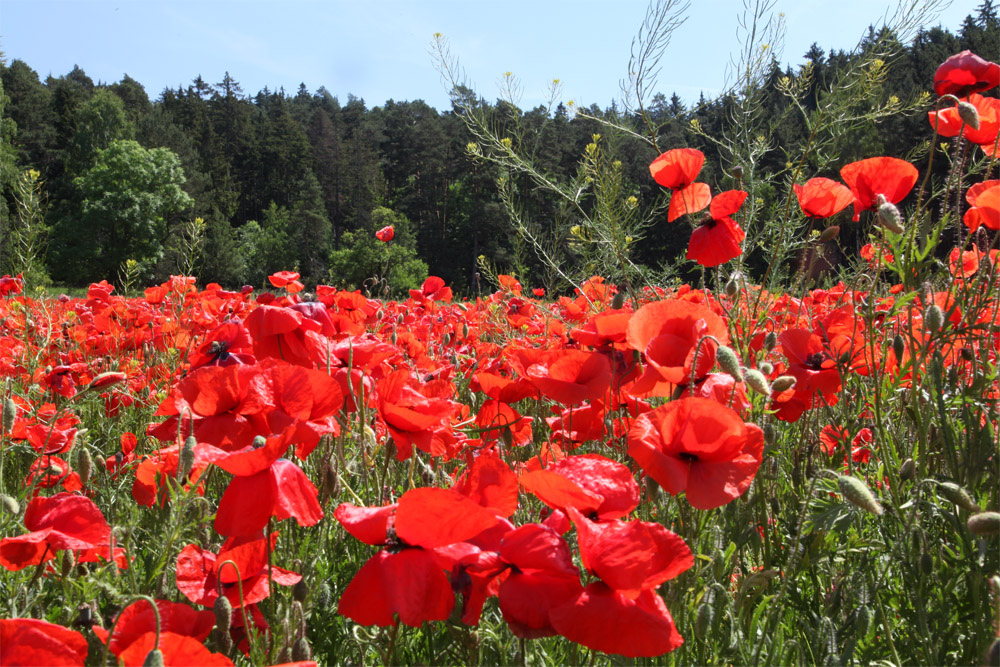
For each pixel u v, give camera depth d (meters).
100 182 65.06
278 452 1.58
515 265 6.30
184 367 4.52
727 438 1.60
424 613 1.39
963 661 1.80
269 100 169.00
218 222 72.00
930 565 1.89
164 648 1.24
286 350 2.54
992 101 2.75
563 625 1.29
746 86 4.21
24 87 81.75
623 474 1.55
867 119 4.33
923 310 2.31
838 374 2.49
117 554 2.08
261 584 1.73
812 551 2.11
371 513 1.44
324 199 110.62
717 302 3.58
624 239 4.24
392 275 51.81
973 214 2.45
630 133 4.43
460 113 5.66
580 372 2.33
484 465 1.55
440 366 3.86
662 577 1.32
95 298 6.30
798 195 3.40
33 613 2.00
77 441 2.85
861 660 1.81
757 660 1.61
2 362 4.48
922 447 2.17
